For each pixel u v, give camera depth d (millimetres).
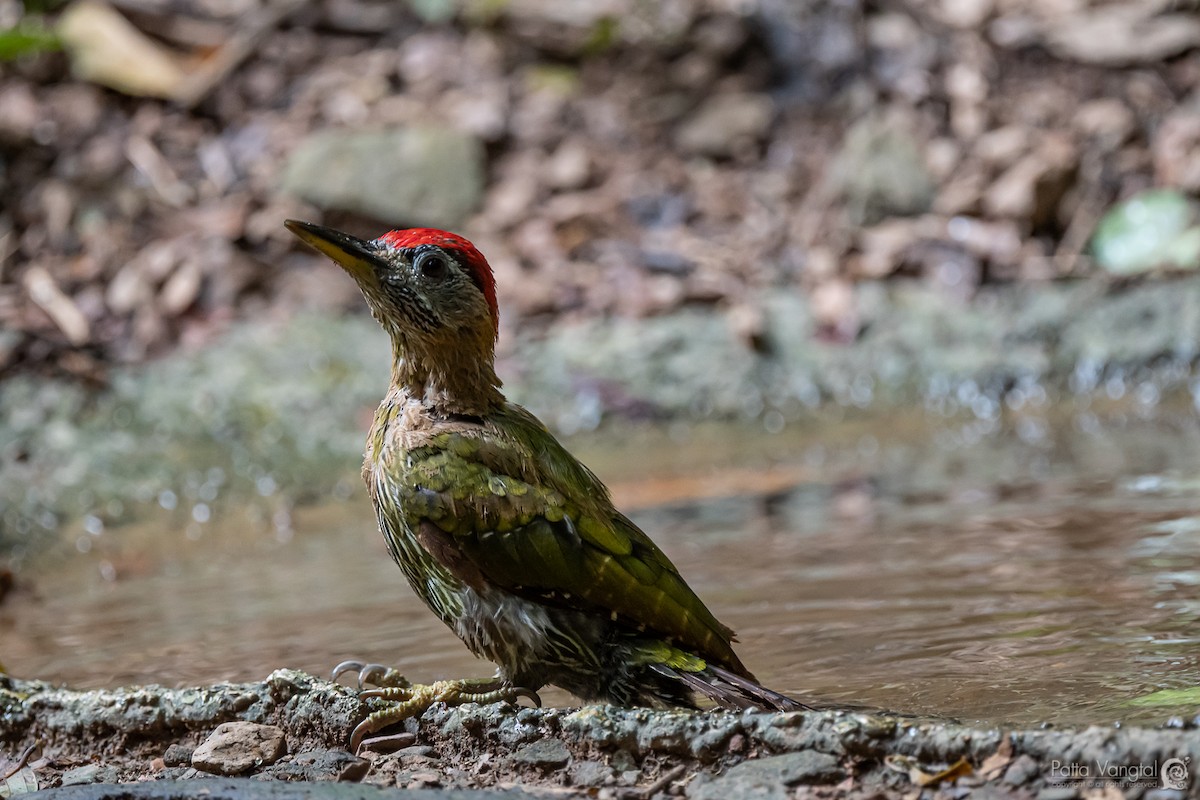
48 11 17734
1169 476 11047
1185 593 8086
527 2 18047
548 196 16672
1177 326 14531
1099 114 17141
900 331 14922
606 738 6156
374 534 11422
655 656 6719
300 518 12008
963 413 14039
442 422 6934
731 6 18094
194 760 6457
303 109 17109
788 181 16922
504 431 6914
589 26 17922
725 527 10781
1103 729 5457
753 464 12891
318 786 5664
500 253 15906
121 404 13562
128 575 10805
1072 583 8477
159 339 14508
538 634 6781
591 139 17281
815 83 17828
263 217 15703
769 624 8234
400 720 6629
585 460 13352
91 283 14977
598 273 15750
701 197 16750
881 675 7094
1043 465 11898
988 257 15617
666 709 6617
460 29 18219
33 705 7047
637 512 11516
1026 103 17375
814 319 15078
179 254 15227
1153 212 15711
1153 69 17578
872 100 17547
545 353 14773
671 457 13258
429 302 6875
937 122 17234
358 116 17062
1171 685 6555
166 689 6953
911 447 13086
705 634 6805
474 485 6719
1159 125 17031
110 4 17406
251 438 13266
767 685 7098
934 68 17688
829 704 6676
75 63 16859
